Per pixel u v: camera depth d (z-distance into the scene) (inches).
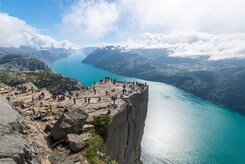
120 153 2923.2
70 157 1475.1
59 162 1406.3
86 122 2062.0
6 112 1185.4
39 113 2292.1
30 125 1749.5
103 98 3437.5
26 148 924.6
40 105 2731.3
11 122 1087.0
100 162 1546.5
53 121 2108.8
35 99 3085.6
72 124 1775.3
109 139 2202.3
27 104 2723.9
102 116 2149.4
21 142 944.9
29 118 1995.6
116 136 2591.0
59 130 1712.6
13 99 2974.9
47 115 2309.3
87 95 3703.3
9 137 941.2
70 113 1872.5
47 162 1359.5
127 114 3230.8
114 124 2437.3
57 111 2427.4
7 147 852.6
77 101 3184.1
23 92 3484.3
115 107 2819.9
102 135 2047.2
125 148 3316.9
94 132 1877.5
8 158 792.3
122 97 3501.5
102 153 1654.8
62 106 2694.4
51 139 1702.8
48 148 1553.9
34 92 3567.9
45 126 2005.4
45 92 3668.8
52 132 1736.0
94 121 2079.2
